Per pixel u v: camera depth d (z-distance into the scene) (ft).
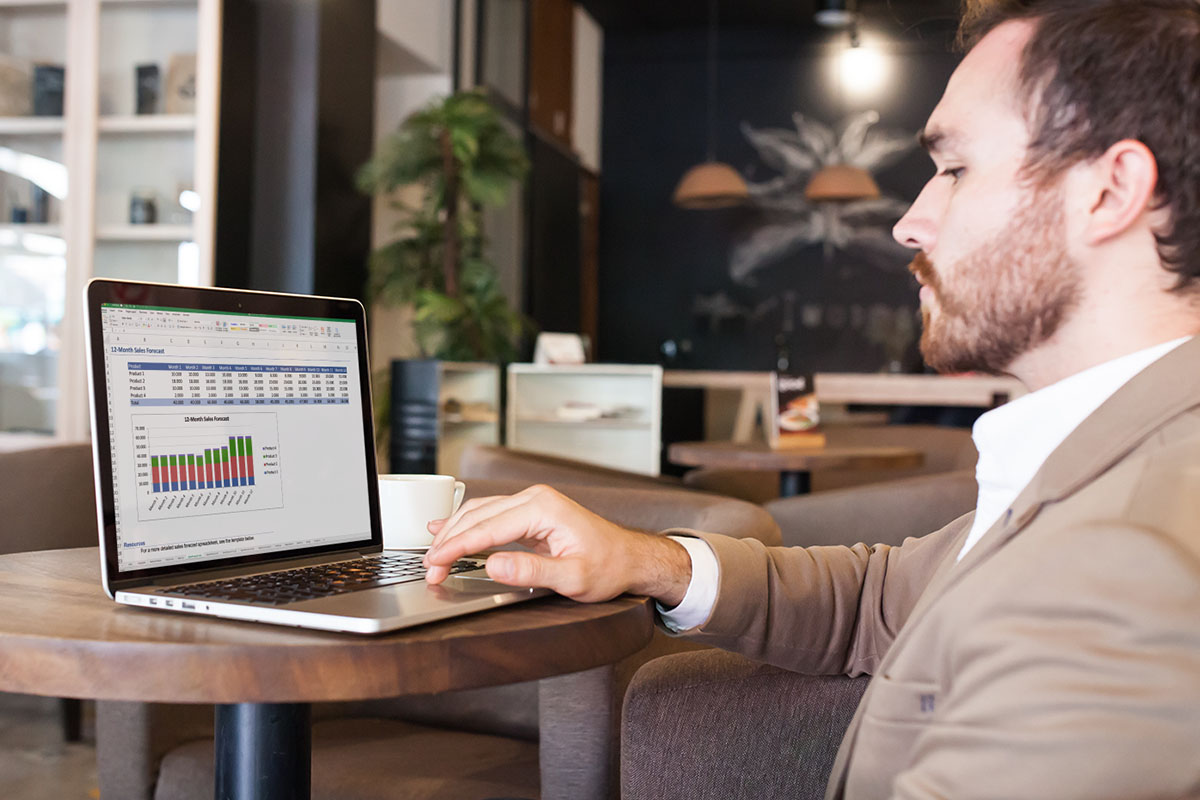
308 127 15.26
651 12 28.40
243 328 3.24
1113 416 2.08
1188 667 1.55
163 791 4.45
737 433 21.56
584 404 17.48
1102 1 2.13
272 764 2.75
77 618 2.52
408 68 19.38
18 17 14.14
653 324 30.27
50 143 14.07
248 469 3.16
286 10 15.37
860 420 18.20
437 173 16.60
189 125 13.89
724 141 29.86
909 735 2.16
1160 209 2.09
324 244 15.56
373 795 4.10
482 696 4.96
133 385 2.90
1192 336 2.12
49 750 8.32
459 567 3.30
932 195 2.45
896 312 28.89
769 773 3.33
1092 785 1.56
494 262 21.62
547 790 4.05
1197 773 1.53
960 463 12.28
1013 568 1.86
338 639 2.32
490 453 7.39
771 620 3.28
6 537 5.31
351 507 3.47
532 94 23.99
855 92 29.09
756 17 28.66
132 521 2.81
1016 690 1.69
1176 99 2.05
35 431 14.01
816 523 7.86
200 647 2.21
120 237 14.05
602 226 30.48
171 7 13.97
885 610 3.41
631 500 4.94
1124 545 1.69
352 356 3.60
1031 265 2.19
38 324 14.03
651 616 2.93
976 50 2.34
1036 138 2.17
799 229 29.45
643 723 3.36
